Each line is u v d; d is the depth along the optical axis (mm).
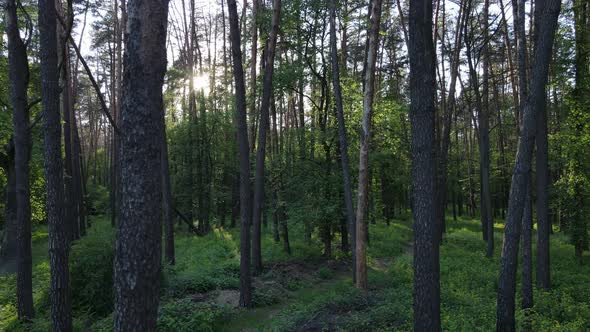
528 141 7945
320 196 19203
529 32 18656
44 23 8055
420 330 6078
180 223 33062
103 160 64938
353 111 19500
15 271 16734
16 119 9539
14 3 9445
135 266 4191
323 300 11422
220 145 31141
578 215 18719
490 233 19453
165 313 10070
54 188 8141
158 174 4348
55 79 8180
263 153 15773
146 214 4234
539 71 7785
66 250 8266
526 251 10859
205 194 29938
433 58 6180
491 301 11156
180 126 31000
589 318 9688
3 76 18219
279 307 12344
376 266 18375
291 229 22078
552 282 13789
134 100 4219
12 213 18453
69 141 22609
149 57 4227
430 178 6105
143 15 4211
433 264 6078
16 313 9812
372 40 13594
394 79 29906
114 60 32250
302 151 20312
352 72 27125
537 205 12461
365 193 13641
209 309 10617
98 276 11250
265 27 18641
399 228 31984
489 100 31484
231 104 30250
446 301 10664
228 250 21406
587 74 15828
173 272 15062
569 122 17234
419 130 6137
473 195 44344
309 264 18438
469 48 20609
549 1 7645
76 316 10703
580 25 15547
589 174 17812
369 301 10906
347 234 20734
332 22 14711
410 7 6211
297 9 17609
